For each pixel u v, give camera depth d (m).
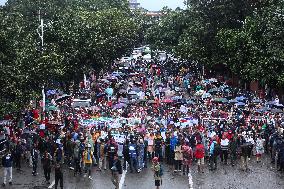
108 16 105.88
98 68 76.38
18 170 34.16
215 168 34.00
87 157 32.00
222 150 35.28
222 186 30.23
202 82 74.00
